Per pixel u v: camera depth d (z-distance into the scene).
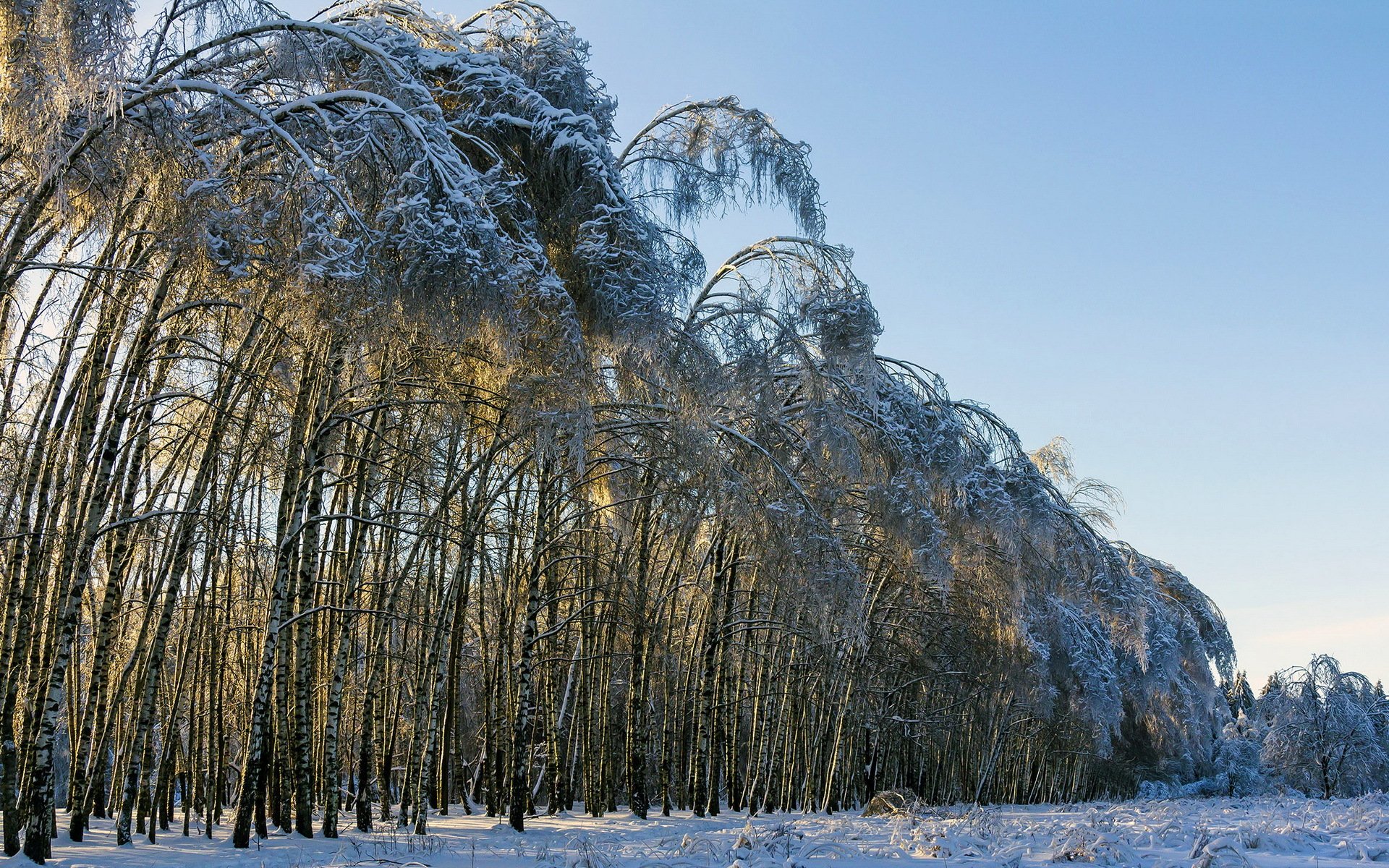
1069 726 40.56
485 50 16.78
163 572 16.44
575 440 14.70
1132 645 34.03
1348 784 44.38
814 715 28.33
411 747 21.19
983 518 25.53
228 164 11.73
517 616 24.27
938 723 34.81
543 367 14.30
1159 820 16.53
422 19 15.91
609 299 14.91
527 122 14.89
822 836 14.55
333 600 18.92
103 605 14.57
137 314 13.06
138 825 15.85
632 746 21.09
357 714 27.69
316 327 12.55
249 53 12.38
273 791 16.77
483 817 20.44
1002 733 38.94
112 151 10.73
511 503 20.58
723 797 31.91
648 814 22.05
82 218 11.70
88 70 9.62
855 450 20.64
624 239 15.12
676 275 16.22
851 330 19.72
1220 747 56.50
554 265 15.43
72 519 12.37
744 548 22.78
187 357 12.70
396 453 17.88
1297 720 44.66
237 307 12.84
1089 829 13.34
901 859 11.35
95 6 9.59
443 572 19.97
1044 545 27.31
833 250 20.00
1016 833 14.23
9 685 12.00
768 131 19.17
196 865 11.93
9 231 11.36
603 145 15.40
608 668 23.52
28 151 10.32
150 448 18.38
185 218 10.91
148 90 10.50
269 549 19.78
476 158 15.09
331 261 11.43
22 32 9.75
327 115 12.15
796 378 21.80
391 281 11.95
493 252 12.51
